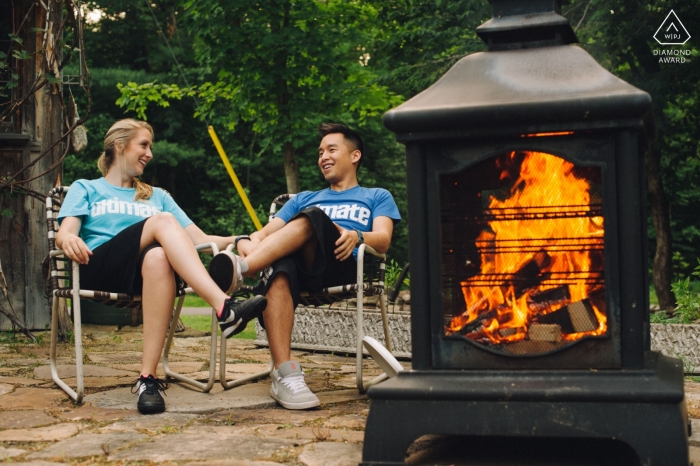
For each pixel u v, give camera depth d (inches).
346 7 374.6
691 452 81.4
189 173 761.0
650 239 537.3
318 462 77.0
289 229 110.4
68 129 210.4
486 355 76.4
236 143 732.7
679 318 189.2
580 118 73.5
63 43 197.0
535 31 83.5
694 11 317.1
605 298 74.2
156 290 106.7
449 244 79.5
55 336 119.0
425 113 77.2
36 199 214.1
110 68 706.8
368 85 389.7
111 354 165.5
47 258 199.5
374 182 711.1
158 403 101.8
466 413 74.0
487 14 373.4
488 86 79.1
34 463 76.3
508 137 77.0
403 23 401.7
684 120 366.3
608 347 73.6
